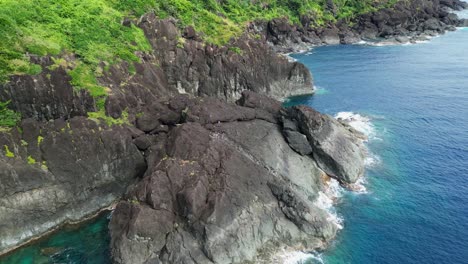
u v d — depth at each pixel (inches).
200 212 1605.6
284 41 5270.7
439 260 1584.6
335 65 4411.9
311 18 5708.7
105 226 1861.5
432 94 3316.9
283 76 3494.1
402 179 2122.3
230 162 1812.3
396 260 1594.5
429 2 6486.2
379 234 1737.2
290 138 2162.9
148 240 1565.0
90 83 2130.9
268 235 1675.7
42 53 2021.4
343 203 1942.7
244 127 2149.4
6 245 1704.0
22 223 1749.5
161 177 1707.7
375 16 5762.8
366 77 3900.1
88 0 2763.3
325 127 2196.1
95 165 1951.3
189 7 3408.0
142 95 2377.0
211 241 1549.0
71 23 2404.0
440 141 2508.6
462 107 3009.4
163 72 2839.6
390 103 3176.7
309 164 2127.2
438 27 5787.4
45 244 1747.0
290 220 1722.4
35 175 1780.3
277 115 2353.6
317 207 1835.6
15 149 1769.2
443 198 1956.2
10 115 1825.8
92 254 1678.2
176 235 1577.3
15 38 1985.7
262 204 1728.6
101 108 2095.2
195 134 1918.1
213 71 3100.4
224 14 4340.6
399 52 4845.0
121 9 2928.2
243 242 1603.1
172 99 2320.4
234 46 3255.4
